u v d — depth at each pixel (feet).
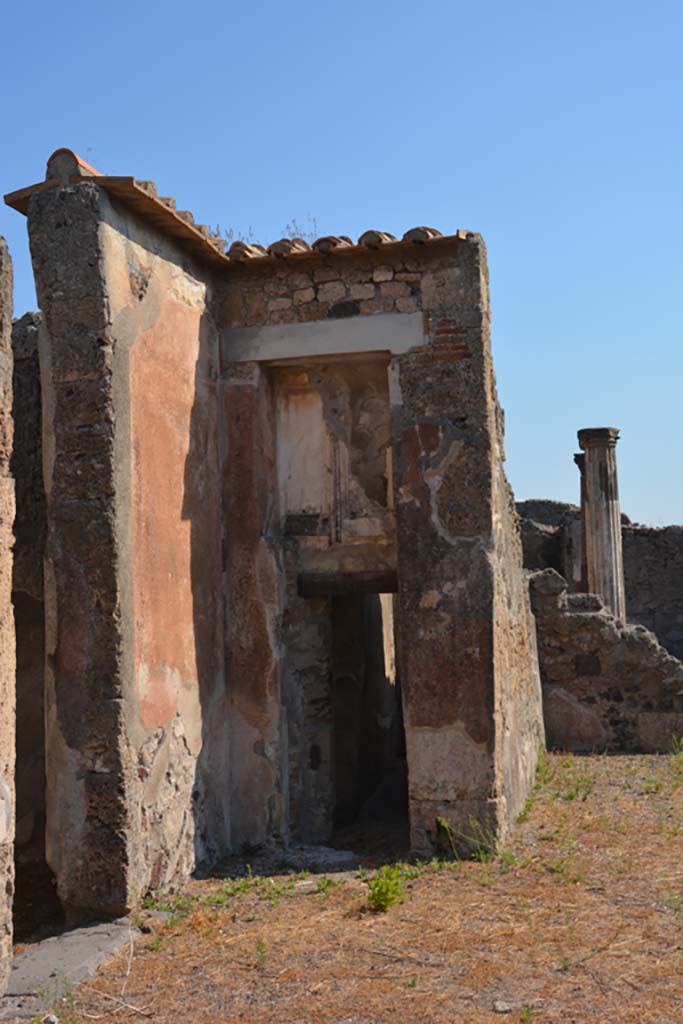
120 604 18.21
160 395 20.47
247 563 23.41
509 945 15.90
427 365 22.62
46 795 18.45
